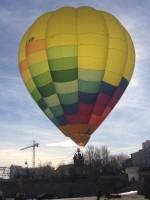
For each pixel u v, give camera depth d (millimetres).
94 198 86625
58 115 35719
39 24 35906
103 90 35344
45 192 113938
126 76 36562
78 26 34906
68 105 35250
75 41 34625
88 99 35125
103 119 36031
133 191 97938
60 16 35562
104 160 149375
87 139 35594
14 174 143125
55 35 34875
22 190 115438
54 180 115875
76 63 34719
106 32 35156
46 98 35844
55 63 34875
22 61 36688
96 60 34781
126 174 117125
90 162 143875
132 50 36875
